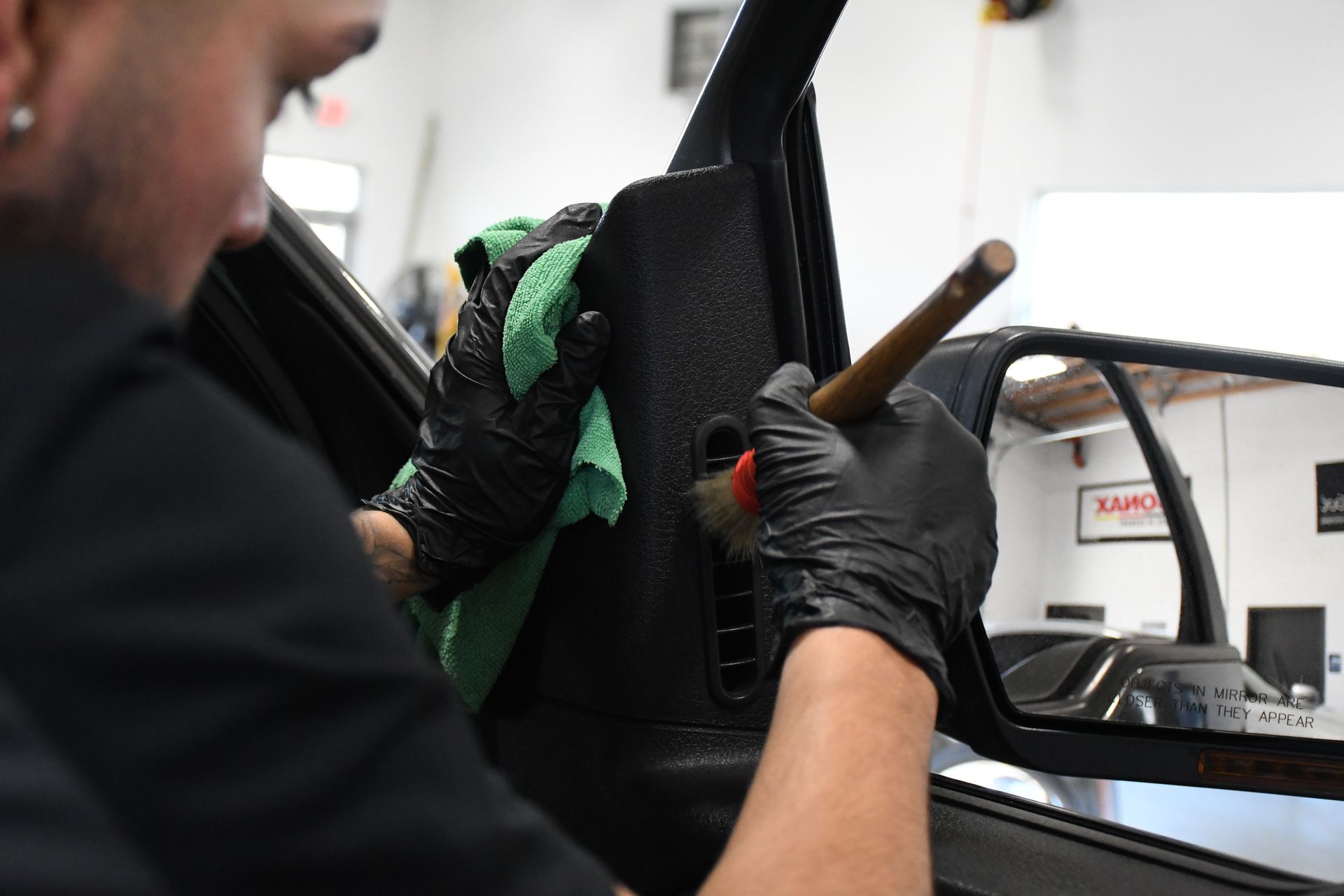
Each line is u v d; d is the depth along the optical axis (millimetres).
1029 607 900
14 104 352
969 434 677
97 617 315
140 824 315
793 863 474
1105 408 978
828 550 608
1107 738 889
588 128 8430
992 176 6914
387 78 8891
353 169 8852
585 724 892
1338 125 6152
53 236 373
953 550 628
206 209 397
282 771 326
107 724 315
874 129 7230
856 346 7180
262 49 398
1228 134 6383
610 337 862
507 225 1006
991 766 1793
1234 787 912
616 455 854
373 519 886
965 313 536
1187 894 736
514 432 857
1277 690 1011
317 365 1142
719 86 858
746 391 865
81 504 323
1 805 292
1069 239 6762
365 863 335
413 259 8922
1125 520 962
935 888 739
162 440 333
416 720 356
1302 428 1073
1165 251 6555
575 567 904
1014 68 6887
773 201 861
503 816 378
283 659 328
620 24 8328
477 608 944
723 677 869
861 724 528
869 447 642
